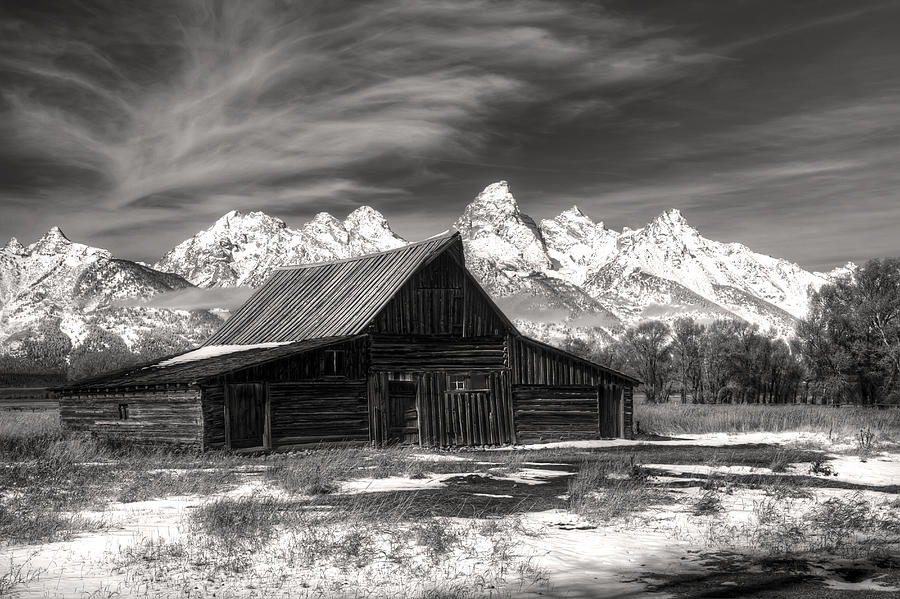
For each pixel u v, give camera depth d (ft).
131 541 45.39
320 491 65.31
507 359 136.46
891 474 84.53
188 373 117.19
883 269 255.91
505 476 78.64
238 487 69.21
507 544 44.88
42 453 98.17
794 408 229.04
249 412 114.21
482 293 136.26
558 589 36.35
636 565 41.01
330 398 120.88
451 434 129.80
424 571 39.06
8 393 525.34
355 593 35.45
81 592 34.94
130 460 92.84
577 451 117.29
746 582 37.81
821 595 35.65
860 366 251.60
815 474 82.69
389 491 67.00
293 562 40.34
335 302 138.92
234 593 35.40
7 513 52.65
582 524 52.03
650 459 99.45
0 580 36.40
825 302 262.88
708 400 352.08
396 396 127.85
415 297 130.93
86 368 479.41
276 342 138.10
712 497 61.00
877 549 45.19
